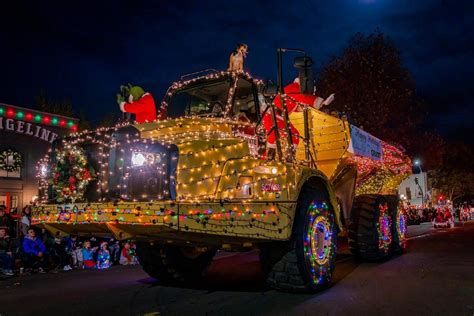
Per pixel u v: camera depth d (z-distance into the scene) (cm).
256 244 581
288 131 663
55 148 610
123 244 1085
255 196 535
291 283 571
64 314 522
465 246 1188
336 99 2284
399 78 2305
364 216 870
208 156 529
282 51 704
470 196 6162
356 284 649
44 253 970
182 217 486
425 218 3191
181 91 714
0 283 788
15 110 1352
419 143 2475
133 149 534
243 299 570
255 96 674
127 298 601
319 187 643
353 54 2323
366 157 877
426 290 593
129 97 714
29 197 1375
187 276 706
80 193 568
